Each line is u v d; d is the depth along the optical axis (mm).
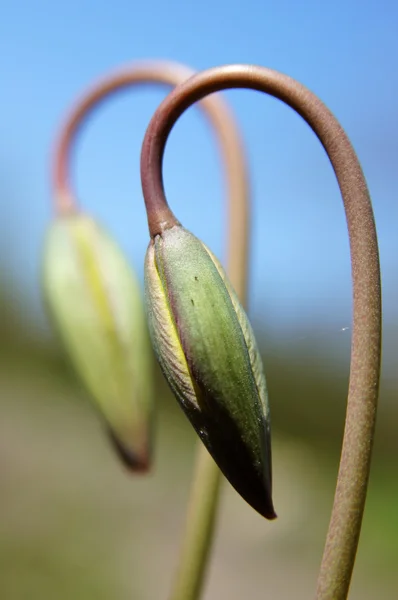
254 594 534
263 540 589
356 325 164
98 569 540
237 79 169
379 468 788
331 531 163
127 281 237
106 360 232
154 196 173
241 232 236
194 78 171
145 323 236
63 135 248
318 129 167
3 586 521
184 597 224
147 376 234
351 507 162
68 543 556
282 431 890
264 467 169
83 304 234
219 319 168
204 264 170
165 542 571
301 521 640
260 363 171
